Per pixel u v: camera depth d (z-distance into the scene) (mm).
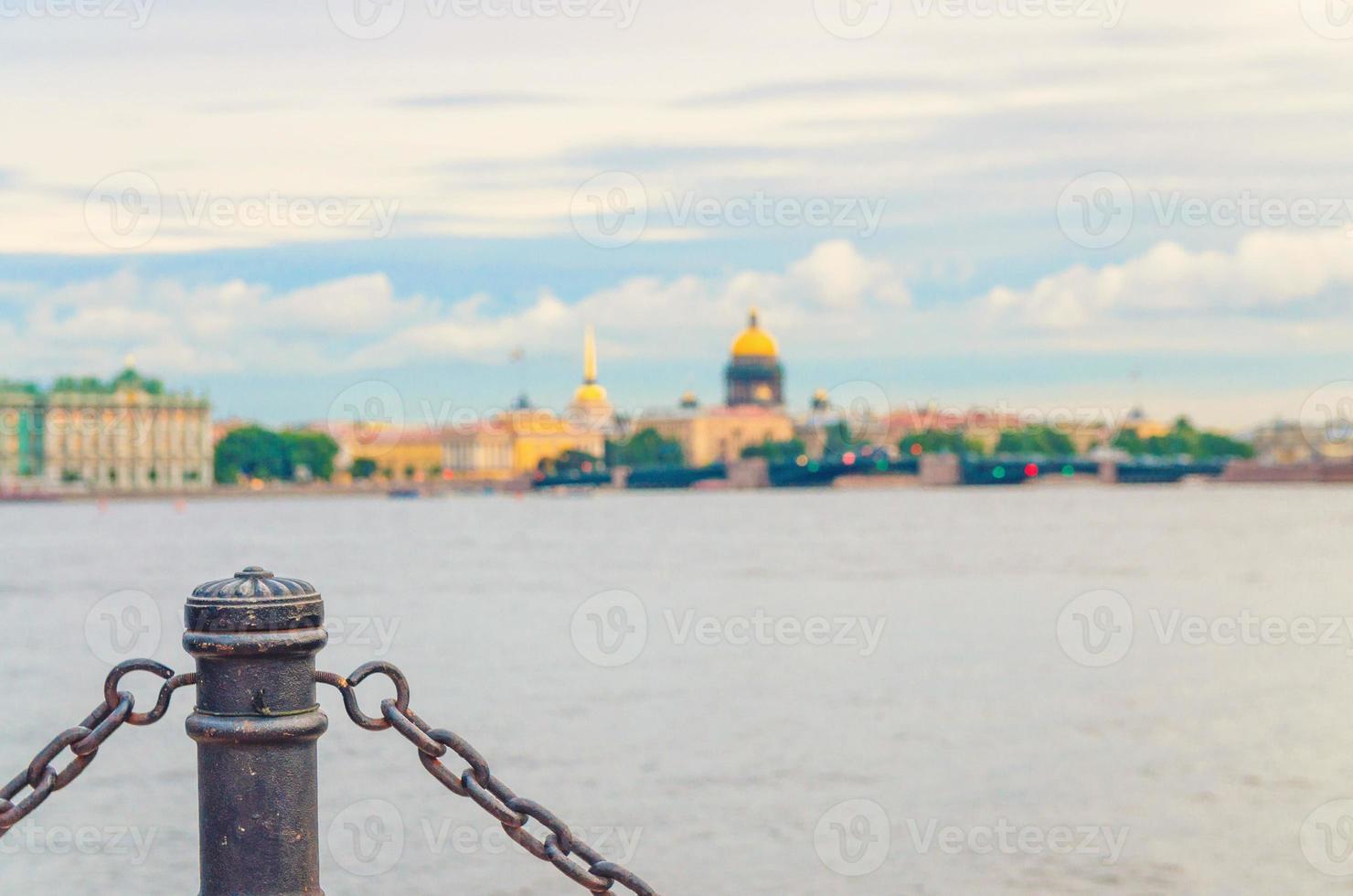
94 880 20766
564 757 28594
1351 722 31422
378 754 28391
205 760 4957
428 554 110125
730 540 123125
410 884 20500
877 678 39094
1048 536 126875
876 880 20516
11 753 30797
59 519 190000
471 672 41375
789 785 26156
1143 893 19906
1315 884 19938
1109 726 31484
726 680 39094
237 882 4910
